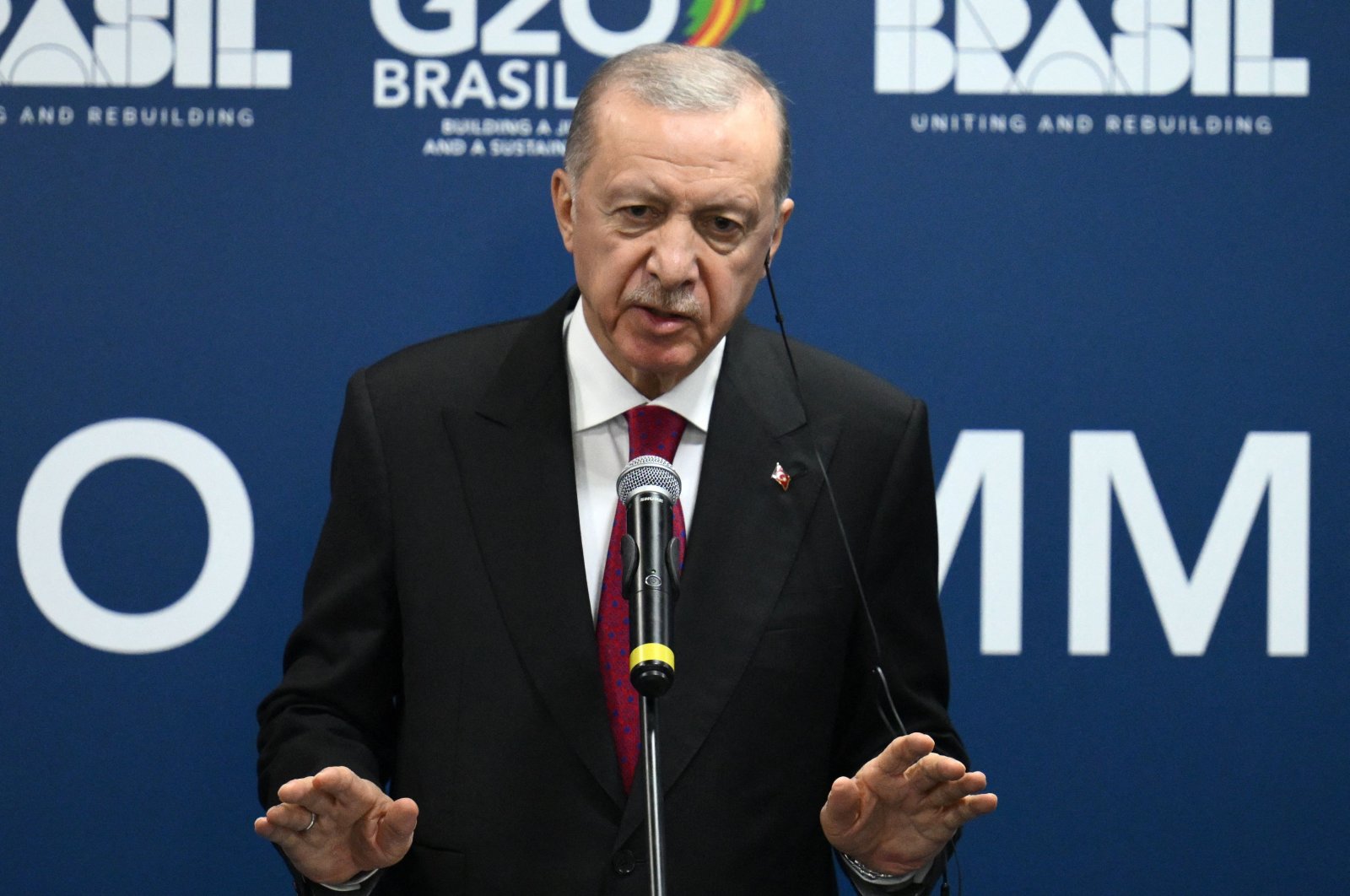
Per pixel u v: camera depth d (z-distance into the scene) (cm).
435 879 442
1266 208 655
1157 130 655
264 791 457
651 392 477
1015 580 660
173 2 645
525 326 514
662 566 367
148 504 651
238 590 654
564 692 444
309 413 653
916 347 660
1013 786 660
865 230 658
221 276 650
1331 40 653
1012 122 656
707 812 440
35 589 646
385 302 654
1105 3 654
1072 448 659
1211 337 656
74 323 646
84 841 648
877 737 492
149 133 645
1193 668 657
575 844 436
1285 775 657
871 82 656
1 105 641
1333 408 655
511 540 461
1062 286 657
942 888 468
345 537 479
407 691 461
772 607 459
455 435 479
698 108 417
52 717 647
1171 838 657
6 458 645
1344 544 655
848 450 490
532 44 654
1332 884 657
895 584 496
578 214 436
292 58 649
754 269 437
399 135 653
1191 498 657
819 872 472
